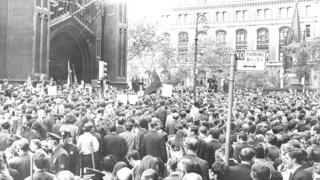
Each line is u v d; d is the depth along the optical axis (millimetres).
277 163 8148
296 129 12242
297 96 43219
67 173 5438
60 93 28125
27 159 7520
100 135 11164
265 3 106875
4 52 36719
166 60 81250
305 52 75125
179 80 79250
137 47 67875
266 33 107750
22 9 36438
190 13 113562
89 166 10055
